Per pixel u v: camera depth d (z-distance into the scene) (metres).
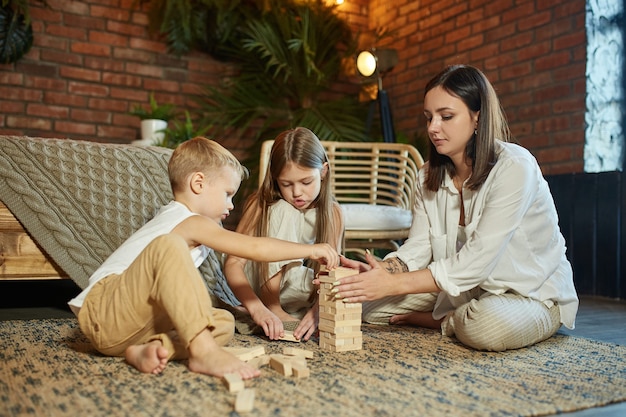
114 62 3.90
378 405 0.95
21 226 1.71
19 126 3.67
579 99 2.93
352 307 1.38
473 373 1.19
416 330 1.71
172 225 1.30
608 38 2.96
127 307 1.16
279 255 1.32
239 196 3.92
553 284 1.60
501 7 3.38
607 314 2.25
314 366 1.21
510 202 1.45
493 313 1.41
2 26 3.52
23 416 0.87
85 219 1.75
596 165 2.92
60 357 1.24
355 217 2.30
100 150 1.82
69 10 3.78
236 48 4.12
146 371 1.11
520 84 3.25
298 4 3.99
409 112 4.11
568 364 1.30
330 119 3.91
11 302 2.28
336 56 4.08
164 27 3.89
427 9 3.96
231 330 1.28
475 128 1.55
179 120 4.07
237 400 0.90
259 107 4.04
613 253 2.74
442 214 1.70
